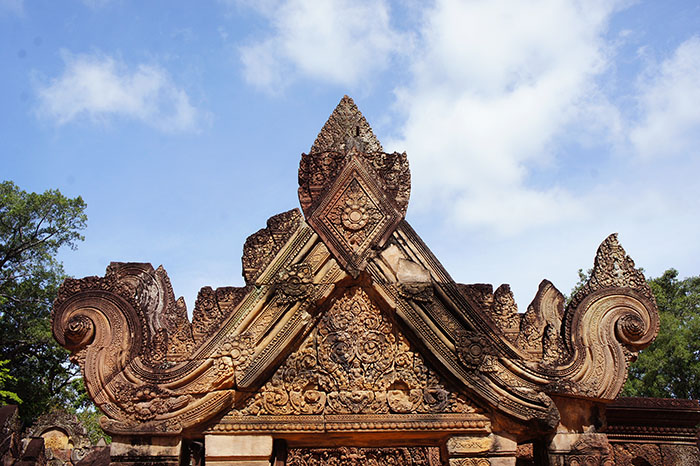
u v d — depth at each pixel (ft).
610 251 26.96
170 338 25.08
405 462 45.65
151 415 23.68
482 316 25.96
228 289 25.91
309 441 25.86
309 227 26.73
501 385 24.97
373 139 28.84
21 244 136.36
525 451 35.29
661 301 117.39
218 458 23.99
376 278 26.09
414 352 26.02
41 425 78.33
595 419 25.07
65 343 24.39
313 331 26.05
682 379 98.94
